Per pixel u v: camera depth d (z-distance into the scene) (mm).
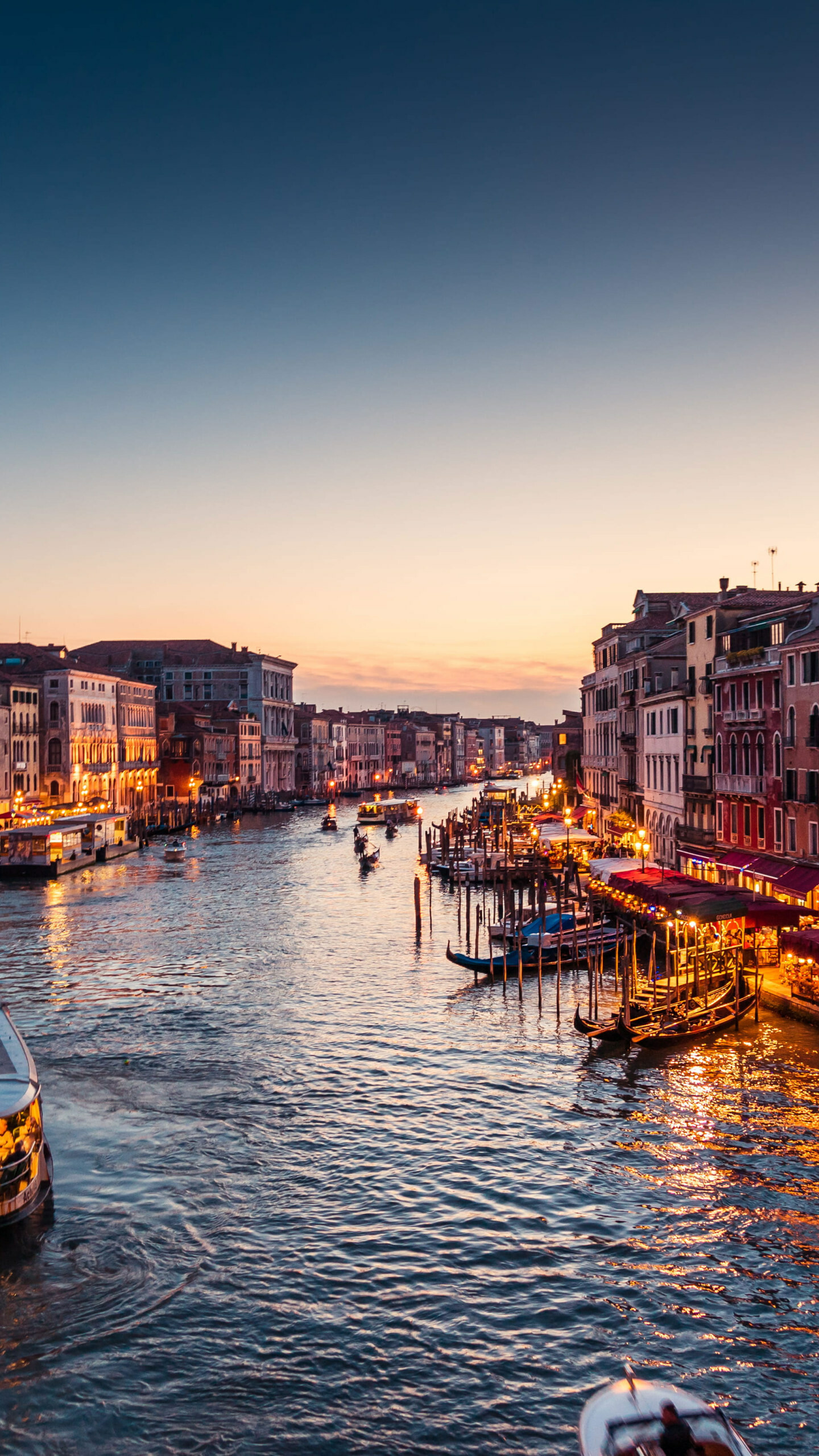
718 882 47531
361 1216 21281
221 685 163250
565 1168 23281
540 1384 16250
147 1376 16438
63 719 101250
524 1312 18000
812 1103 26516
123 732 120125
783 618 42812
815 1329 17422
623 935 41062
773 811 42188
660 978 37562
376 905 61969
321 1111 26859
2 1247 20016
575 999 38156
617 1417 13672
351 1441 15141
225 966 44281
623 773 72750
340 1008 37000
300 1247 20094
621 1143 24484
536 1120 26016
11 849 75375
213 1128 25734
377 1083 28906
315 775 189625
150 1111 26859
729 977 34688
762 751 43656
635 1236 20344
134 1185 22578
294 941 50219
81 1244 20156
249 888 69375
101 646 165125
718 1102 26688
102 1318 17812
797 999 33031
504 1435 15227
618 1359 16781
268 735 166250
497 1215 21234
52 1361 16766
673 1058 30047
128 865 83625
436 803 180125
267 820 138375
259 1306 18203
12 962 45031
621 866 48156
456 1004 37562
